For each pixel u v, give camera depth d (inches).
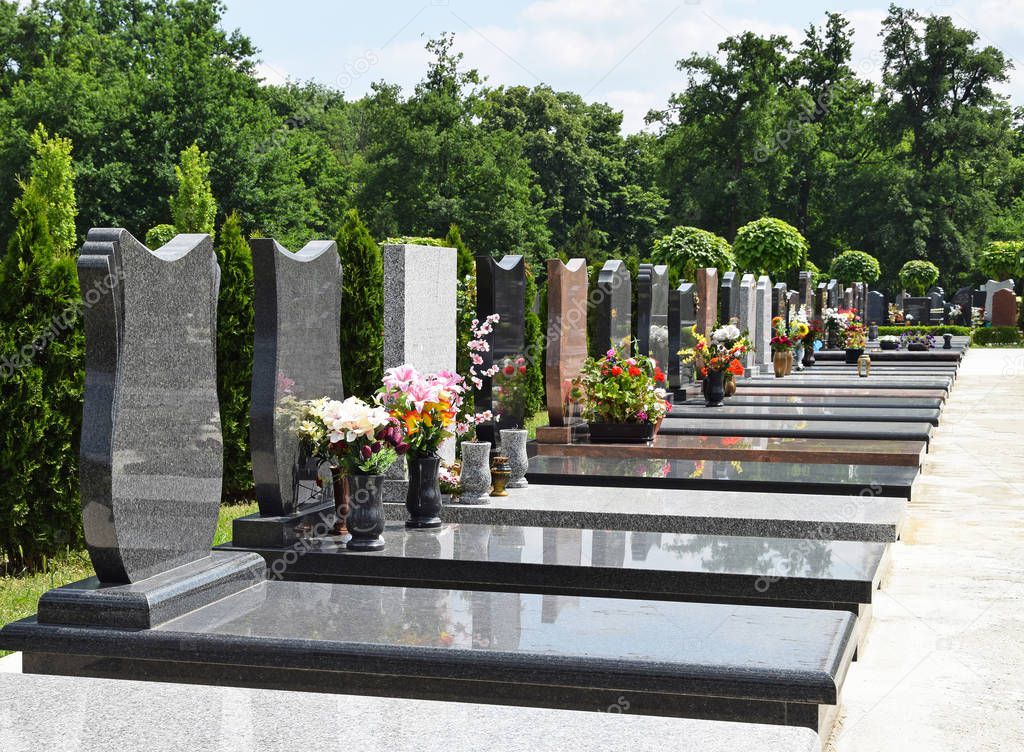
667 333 660.1
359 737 158.6
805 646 202.4
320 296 313.9
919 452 450.6
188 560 241.4
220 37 2070.6
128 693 180.1
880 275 2359.7
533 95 2496.3
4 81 2108.8
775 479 394.6
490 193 2049.7
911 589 302.7
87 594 215.5
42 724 164.6
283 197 1829.5
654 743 155.4
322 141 2239.2
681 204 2320.4
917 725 206.1
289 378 295.1
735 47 2245.3
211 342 249.4
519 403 442.0
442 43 2094.0
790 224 2418.8
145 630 212.8
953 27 2420.0
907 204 2333.9
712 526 321.7
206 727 163.0
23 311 337.4
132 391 218.7
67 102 1750.7
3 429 336.5
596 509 332.8
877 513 328.2
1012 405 834.2
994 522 393.4
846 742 198.4
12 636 215.0
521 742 156.0
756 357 903.7
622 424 487.2
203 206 1525.6
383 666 201.9
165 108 1787.6
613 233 2586.1
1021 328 1941.4
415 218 2022.6
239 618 221.8
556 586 271.3
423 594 244.7
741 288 826.2
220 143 1772.9
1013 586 305.1
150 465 225.5
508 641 206.2
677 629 214.5
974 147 2480.3
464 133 2062.0
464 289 562.3
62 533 349.1
